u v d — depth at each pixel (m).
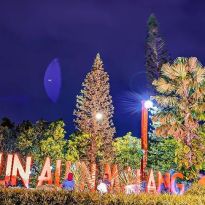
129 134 41.56
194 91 25.98
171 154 33.09
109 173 17.47
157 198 8.85
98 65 52.31
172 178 19.83
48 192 7.96
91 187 16.61
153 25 47.81
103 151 43.91
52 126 33.91
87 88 51.28
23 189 8.09
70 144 35.59
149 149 34.25
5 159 22.16
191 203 9.17
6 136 33.69
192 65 25.92
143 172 19.28
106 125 49.50
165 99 26.14
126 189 16.16
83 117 49.81
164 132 25.47
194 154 24.91
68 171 17.17
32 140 33.25
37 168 30.97
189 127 25.34
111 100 51.41
